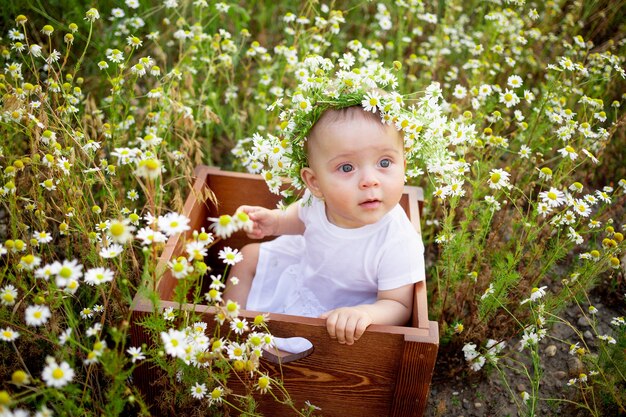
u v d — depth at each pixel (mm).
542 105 2875
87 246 2275
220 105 3795
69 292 1973
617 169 3371
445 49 3648
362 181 2066
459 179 2488
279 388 2152
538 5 4328
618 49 3857
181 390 2012
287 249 2703
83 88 3455
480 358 2402
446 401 2484
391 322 2188
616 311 2832
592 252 2359
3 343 2146
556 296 2479
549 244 2863
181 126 3037
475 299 2609
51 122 2361
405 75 3811
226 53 3244
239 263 2725
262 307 2613
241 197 2807
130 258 2463
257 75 3969
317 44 3402
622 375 2201
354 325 1955
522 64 3926
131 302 1839
